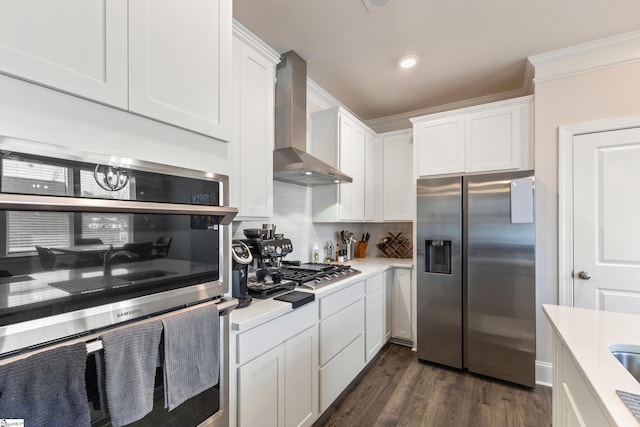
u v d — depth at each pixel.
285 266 2.58
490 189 2.42
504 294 2.36
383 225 3.84
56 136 0.69
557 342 1.25
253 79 1.75
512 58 2.45
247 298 1.53
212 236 1.06
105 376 0.72
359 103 3.35
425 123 2.90
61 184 0.68
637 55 2.14
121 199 0.79
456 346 2.56
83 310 0.71
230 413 1.24
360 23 2.01
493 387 2.30
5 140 0.59
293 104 2.35
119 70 0.80
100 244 0.75
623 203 2.17
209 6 1.09
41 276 0.65
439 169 2.83
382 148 3.48
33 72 0.64
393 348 3.04
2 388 0.57
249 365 1.32
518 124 2.52
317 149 2.87
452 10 1.89
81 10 0.73
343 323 2.14
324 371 1.89
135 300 0.82
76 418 0.66
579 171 2.30
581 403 0.94
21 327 0.61
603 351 0.96
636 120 2.12
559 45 2.26
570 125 2.32
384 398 2.15
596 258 2.25
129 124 0.84
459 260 2.55
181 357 0.89
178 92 0.96
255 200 1.75
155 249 0.88
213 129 1.08
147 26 0.88
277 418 1.49
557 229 2.36
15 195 0.58
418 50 2.33
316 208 2.99
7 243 0.60
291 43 2.23
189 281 0.98
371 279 2.66
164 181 0.90
